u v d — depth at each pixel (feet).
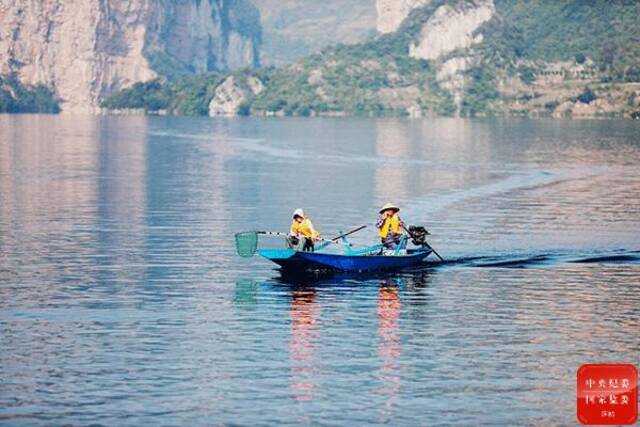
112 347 323.57
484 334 340.59
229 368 303.68
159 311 371.15
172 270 451.12
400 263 455.63
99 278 431.84
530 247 516.32
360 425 263.08
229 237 555.69
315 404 276.00
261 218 643.86
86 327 347.36
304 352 319.68
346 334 339.98
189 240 542.98
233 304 382.83
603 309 375.45
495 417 268.21
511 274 441.68
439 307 378.32
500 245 523.29
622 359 312.91
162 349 321.73
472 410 272.51
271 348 323.57
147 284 418.92
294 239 460.96
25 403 274.98
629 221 624.18
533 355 316.81
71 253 497.87
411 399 279.69
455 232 574.15
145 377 295.48
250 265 463.83
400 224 466.70
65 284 418.72
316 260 438.81
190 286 415.44
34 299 389.39
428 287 413.80
